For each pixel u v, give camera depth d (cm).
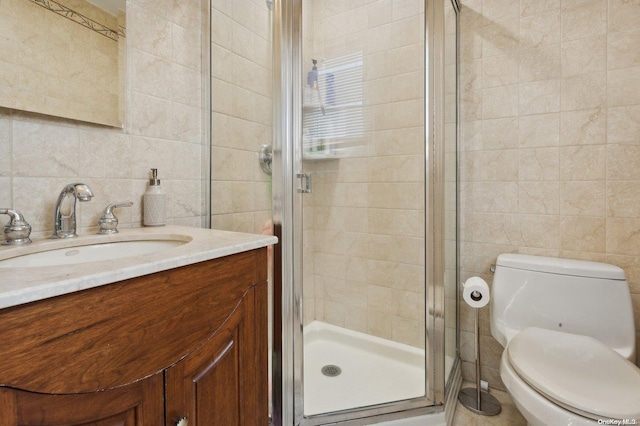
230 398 76
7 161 79
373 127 168
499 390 157
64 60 88
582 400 84
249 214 123
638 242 128
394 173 164
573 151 138
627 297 119
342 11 170
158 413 59
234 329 78
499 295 138
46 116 86
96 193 97
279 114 116
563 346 110
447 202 145
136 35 106
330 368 157
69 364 47
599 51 133
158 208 108
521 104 147
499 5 151
